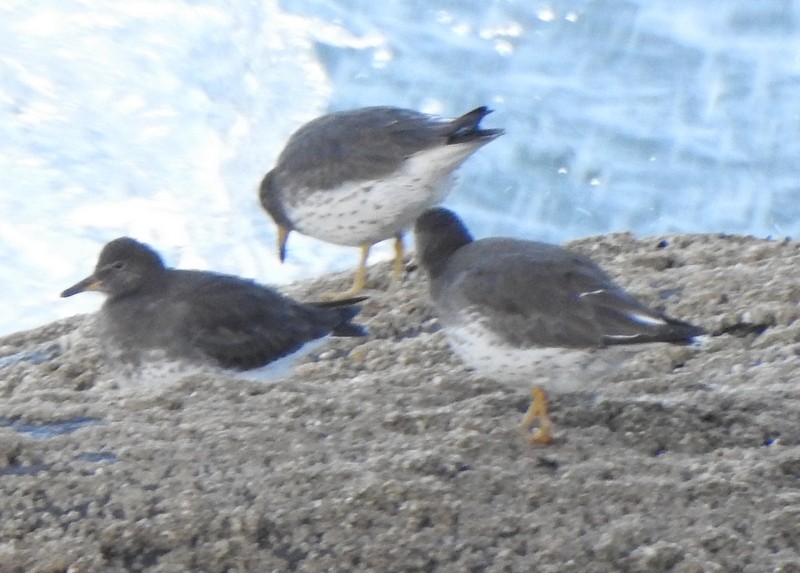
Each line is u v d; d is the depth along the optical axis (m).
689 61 30.84
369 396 10.55
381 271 14.87
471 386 10.76
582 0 32.19
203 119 24.25
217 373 11.05
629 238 14.80
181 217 21.75
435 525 8.41
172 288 11.37
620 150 27.83
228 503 8.53
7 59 24.03
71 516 8.41
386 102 27.58
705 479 8.91
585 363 9.38
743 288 12.70
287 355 11.41
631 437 9.73
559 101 29.20
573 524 8.45
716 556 8.14
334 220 14.01
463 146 13.34
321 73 27.70
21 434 9.34
